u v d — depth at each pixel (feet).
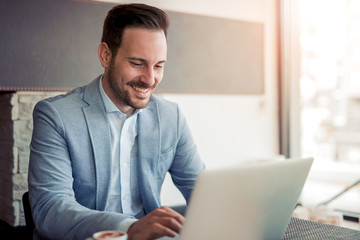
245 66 11.43
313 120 14.85
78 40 8.61
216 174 2.67
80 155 4.38
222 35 10.92
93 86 4.68
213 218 2.78
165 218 3.02
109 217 3.40
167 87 10.00
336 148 15.37
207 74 10.68
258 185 2.96
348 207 11.41
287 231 3.97
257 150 11.83
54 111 4.35
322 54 14.26
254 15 11.66
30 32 8.06
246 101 11.59
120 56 4.34
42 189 3.94
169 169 5.36
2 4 7.76
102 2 8.85
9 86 7.88
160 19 4.32
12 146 7.93
